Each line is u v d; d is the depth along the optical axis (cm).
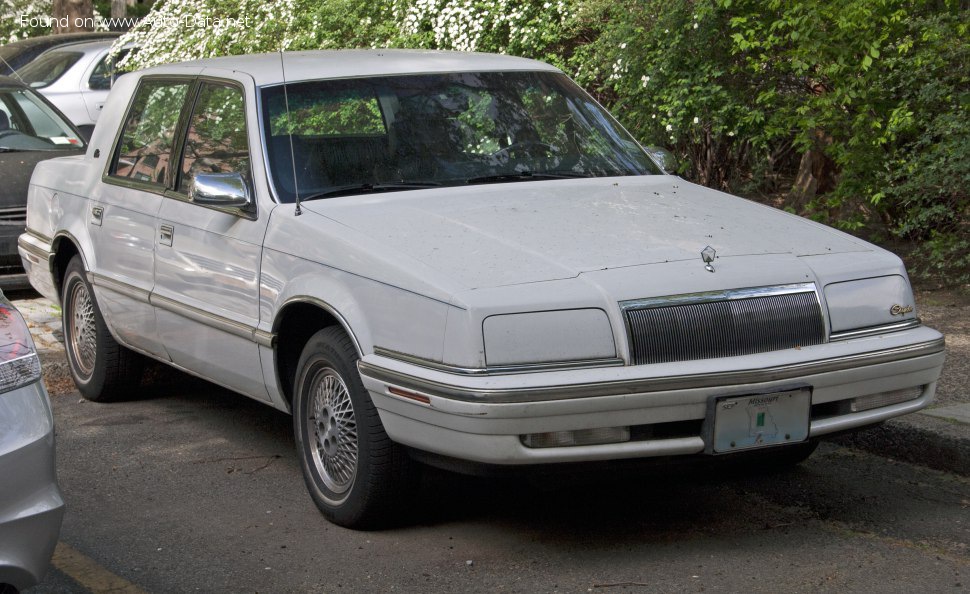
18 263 978
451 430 404
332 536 468
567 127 583
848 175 859
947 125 775
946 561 432
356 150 530
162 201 589
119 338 645
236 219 525
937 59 791
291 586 421
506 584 417
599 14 987
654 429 414
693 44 903
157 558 450
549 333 404
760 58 889
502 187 525
